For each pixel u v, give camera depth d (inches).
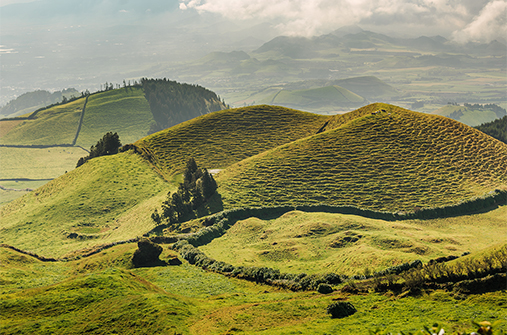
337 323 1312.7
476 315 1188.5
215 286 2324.1
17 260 2925.7
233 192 4714.6
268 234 3577.8
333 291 1809.8
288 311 1498.5
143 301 1637.6
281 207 4340.6
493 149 5329.7
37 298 1772.9
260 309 1541.6
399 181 4739.2
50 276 2664.9
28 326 1503.4
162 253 3021.7
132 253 2920.8
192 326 1417.3
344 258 2704.2
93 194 5354.3
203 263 2815.0
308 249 3093.0
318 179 4896.7
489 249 1620.3
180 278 2514.8
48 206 5196.9
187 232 3895.2
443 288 1424.7
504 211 3998.5
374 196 4483.3
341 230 3415.4
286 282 2190.0
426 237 3142.2
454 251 2773.1
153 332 1371.8
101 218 4840.1
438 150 5349.4
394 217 4077.3
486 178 4702.3
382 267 2345.0
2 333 1472.7
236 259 3014.3
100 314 1578.5
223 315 1507.1
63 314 1630.2
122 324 1466.5
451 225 3826.3
